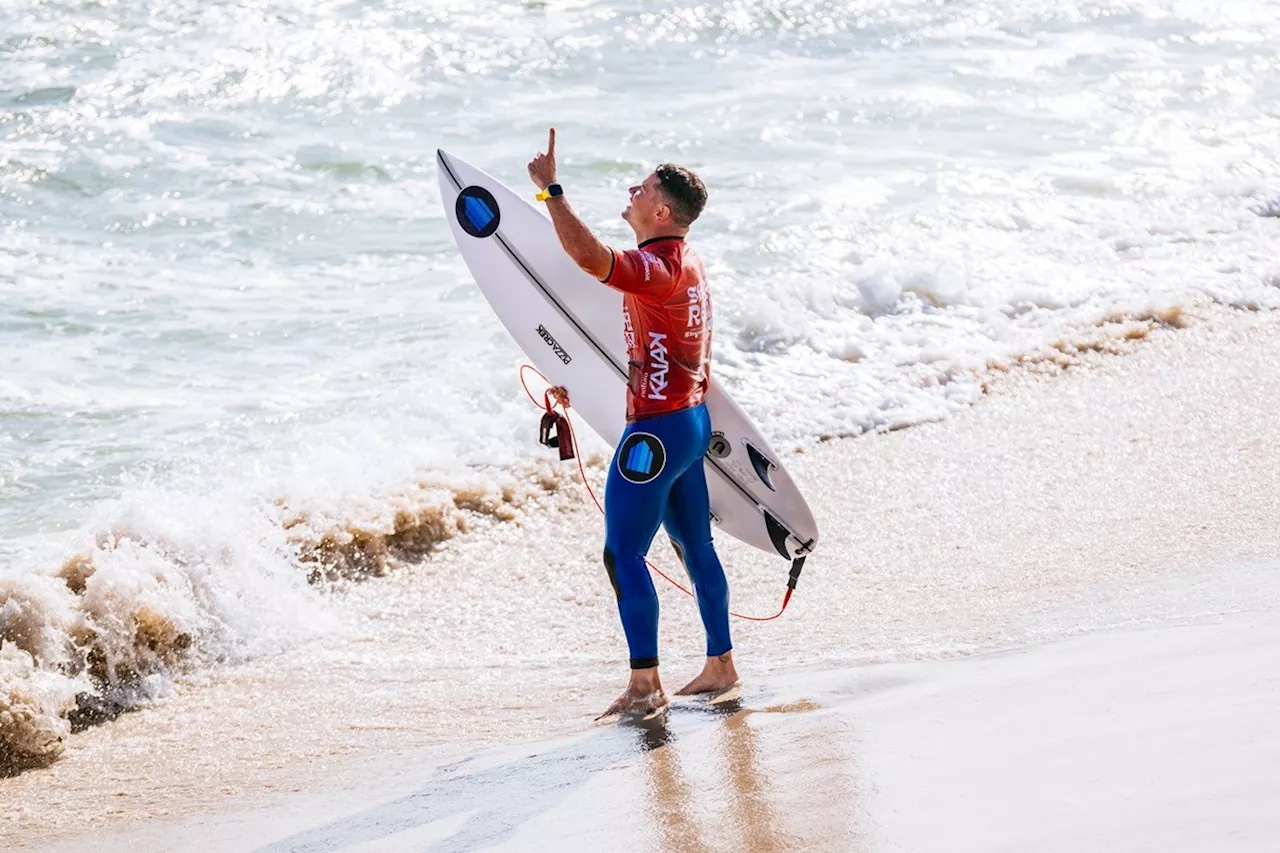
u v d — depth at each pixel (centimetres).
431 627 2152
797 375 3131
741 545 2345
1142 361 3166
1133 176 4494
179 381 3050
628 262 1488
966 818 1066
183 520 2291
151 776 1636
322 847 1281
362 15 6041
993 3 6744
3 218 4009
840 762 1262
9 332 3269
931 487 2556
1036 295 3531
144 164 4475
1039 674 1452
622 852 1138
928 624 1889
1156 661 1418
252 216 4122
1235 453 2580
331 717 1794
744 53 5916
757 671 1770
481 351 3219
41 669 1894
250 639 2091
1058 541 2219
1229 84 5575
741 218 4081
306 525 2392
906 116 5156
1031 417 2889
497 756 1515
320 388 3025
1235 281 3606
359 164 4562
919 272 3581
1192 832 955
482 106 5156
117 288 3578
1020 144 4853
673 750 1406
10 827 1491
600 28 6106
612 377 1883
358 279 3694
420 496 2530
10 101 4925
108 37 5594
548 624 2145
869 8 6581
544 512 2592
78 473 2603
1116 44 6172
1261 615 1588
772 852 1077
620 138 4828
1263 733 1120
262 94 5156
